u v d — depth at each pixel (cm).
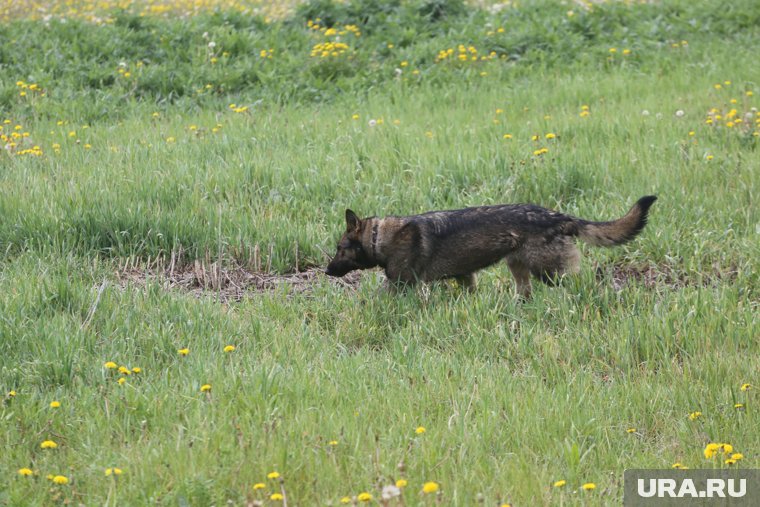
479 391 2236
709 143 3988
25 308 2602
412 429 2039
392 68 5609
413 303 2773
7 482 1830
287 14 6694
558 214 2778
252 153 3994
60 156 4038
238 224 3300
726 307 2669
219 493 1747
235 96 5238
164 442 1945
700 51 5750
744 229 3244
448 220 2811
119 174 3656
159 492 1742
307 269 3206
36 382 2269
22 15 6544
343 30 6131
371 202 3456
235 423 2000
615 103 4772
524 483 1819
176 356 2433
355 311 2752
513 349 2531
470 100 5044
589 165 3650
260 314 2725
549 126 4278
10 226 3169
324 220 3428
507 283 2970
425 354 2488
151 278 2983
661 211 3347
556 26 6109
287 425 2042
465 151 3806
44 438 2019
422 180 3609
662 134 4062
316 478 1803
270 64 5584
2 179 3659
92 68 5422
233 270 3109
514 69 5581
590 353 2508
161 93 5294
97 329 2586
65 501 1758
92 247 3136
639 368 2431
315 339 2591
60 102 5016
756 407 2147
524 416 2112
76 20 6066
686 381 2278
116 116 4959
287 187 3638
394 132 4244
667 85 5097
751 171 3559
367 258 2866
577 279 2766
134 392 2167
